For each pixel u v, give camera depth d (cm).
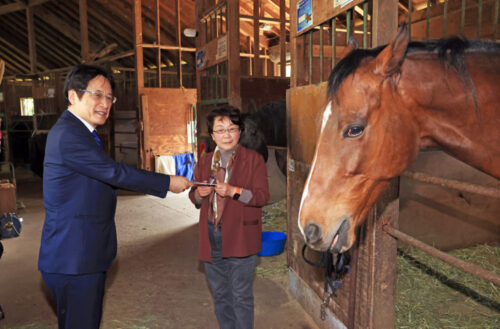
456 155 133
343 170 121
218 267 212
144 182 170
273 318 267
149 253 399
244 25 862
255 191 202
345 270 209
